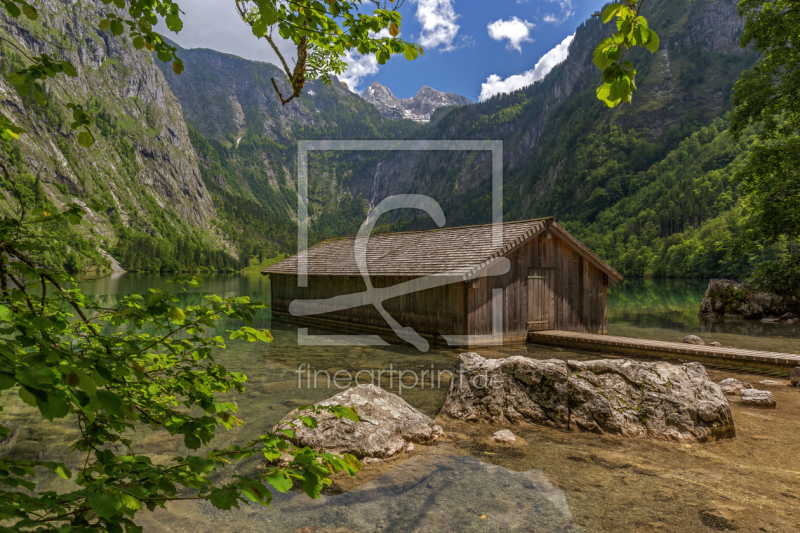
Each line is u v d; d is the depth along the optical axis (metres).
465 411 6.75
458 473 4.93
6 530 1.78
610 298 31.75
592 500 4.30
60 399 1.83
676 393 6.02
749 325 17.94
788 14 18.72
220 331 16.41
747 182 20.50
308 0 3.05
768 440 5.72
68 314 2.67
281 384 8.93
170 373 3.11
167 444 5.85
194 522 4.01
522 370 6.70
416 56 3.47
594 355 11.86
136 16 2.67
